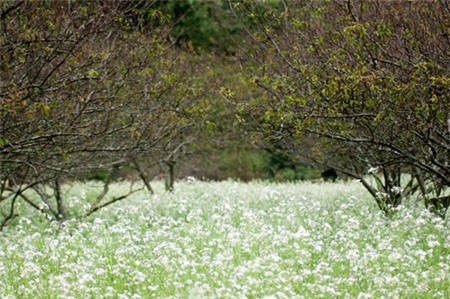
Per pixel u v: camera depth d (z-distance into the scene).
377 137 16.72
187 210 23.75
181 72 24.81
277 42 18.72
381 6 16.42
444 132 16.42
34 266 13.32
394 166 18.72
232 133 30.22
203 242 15.11
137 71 18.84
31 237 16.33
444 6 15.41
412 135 16.33
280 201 24.50
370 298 11.13
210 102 25.89
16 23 16.12
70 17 16.64
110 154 21.20
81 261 14.12
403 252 13.93
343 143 18.23
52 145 17.95
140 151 21.09
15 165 19.92
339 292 11.61
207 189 29.95
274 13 17.77
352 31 14.98
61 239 15.79
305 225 17.72
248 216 16.64
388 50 15.85
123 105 18.39
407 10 16.31
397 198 19.36
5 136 17.31
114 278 13.04
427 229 15.57
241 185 33.09
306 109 15.74
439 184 18.64
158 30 21.02
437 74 14.88
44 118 17.27
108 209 24.36
